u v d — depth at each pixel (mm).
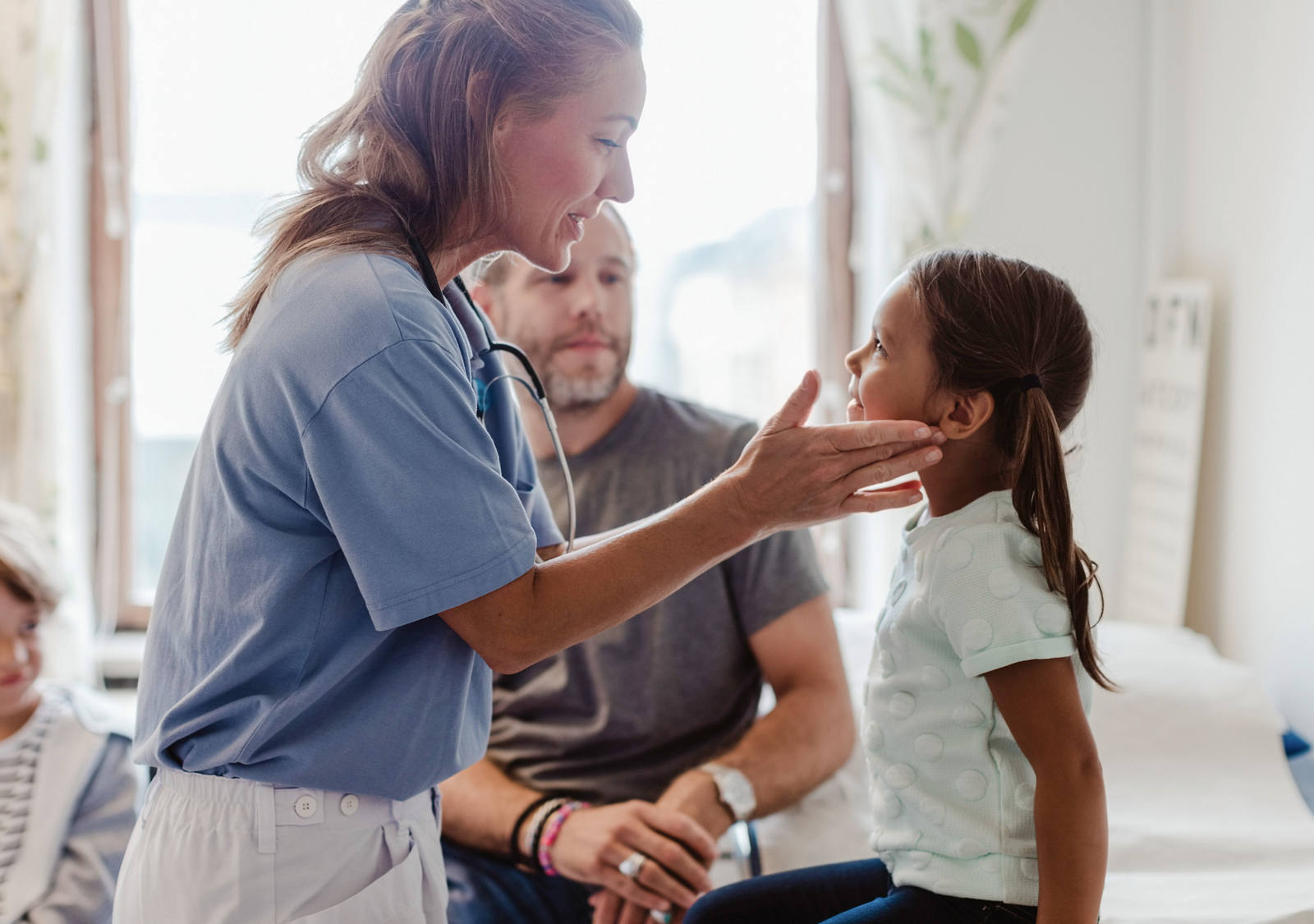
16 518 1547
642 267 2322
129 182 2293
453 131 867
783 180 2322
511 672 840
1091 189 2131
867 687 1013
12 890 1396
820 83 2301
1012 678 879
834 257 2342
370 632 844
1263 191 1757
